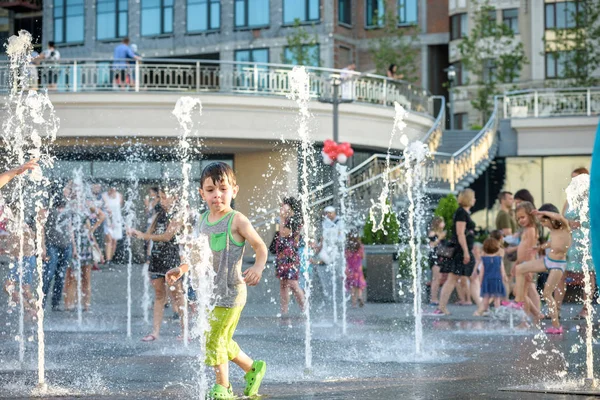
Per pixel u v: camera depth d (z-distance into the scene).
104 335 11.57
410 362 8.59
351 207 23.05
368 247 18.75
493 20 45.78
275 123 27.34
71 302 16.20
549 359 8.83
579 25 40.97
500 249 14.76
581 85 41.03
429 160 24.58
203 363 6.45
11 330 12.42
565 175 31.30
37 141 8.02
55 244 14.89
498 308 14.84
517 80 46.47
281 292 14.85
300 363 8.47
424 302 18.44
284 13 43.09
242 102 26.80
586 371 7.82
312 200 23.61
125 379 7.31
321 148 28.25
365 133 28.44
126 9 44.78
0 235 16.92
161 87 26.70
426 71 47.75
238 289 6.01
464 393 6.39
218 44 43.59
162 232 10.72
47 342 10.63
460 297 17.50
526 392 6.47
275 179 28.62
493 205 31.78
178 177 30.09
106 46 44.94
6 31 47.69
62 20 45.69
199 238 6.05
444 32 47.62
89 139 26.73
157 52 44.28
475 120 47.53
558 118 30.97
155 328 10.84
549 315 13.30
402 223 22.59
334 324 13.45
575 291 17.30
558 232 11.67
